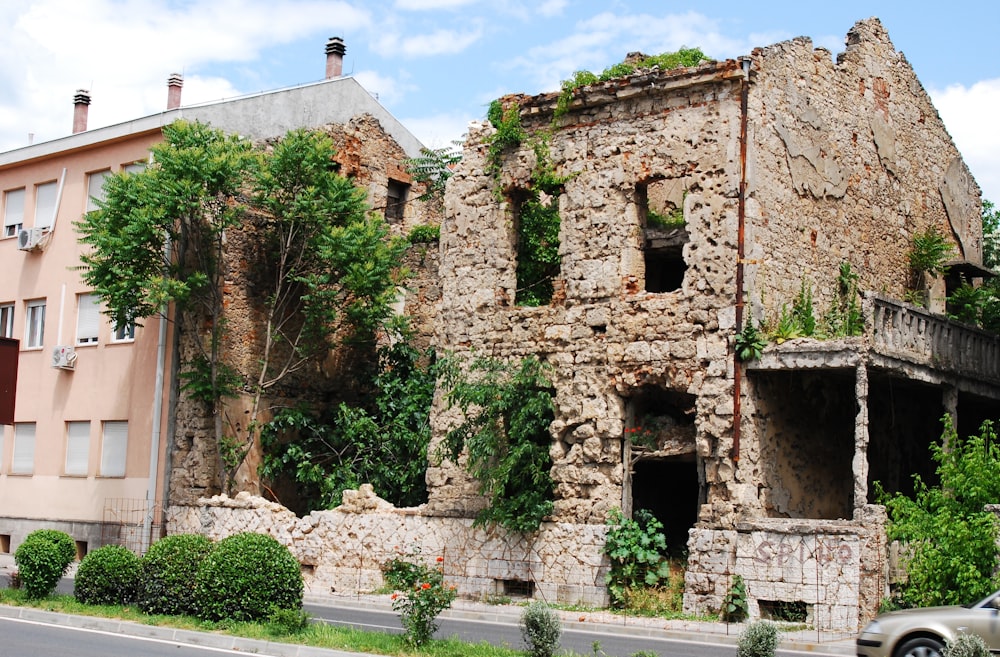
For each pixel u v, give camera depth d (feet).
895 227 98.22
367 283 102.12
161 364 104.88
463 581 86.79
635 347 82.84
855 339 74.02
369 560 91.04
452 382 90.38
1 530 117.60
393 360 108.88
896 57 100.89
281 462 102.78
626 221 84.84
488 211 92.22
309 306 102.94
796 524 72.90
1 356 77.20
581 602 81.41
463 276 92.89
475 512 87.40
